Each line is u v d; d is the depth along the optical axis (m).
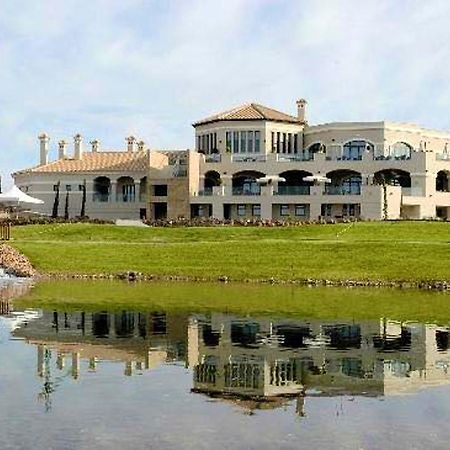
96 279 56.97
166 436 17.23
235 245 67.19
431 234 74.69
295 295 46.38
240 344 28.78
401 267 57.78
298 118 123.69
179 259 63.53
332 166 109.00
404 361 25.89
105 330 31.80
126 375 23.30
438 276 54.88
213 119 118.62
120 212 123.88
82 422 18.20
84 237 79.62
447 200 109.25
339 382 22.66
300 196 105.00
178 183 112.94
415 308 39.84
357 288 51.53
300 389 21.86
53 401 20.08
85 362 25.19
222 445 16.64
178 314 36.91
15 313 36.75
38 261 63.16
